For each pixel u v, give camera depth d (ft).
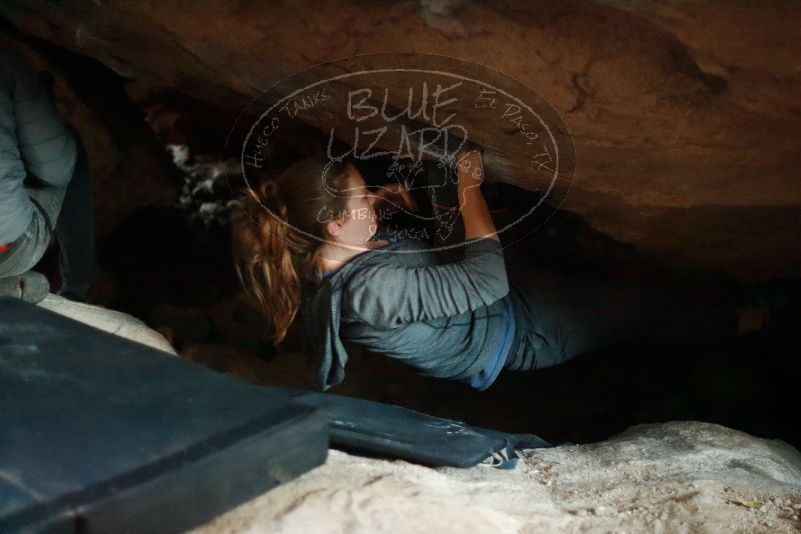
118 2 9.09
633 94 7.59
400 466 7.00
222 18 8.39
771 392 13.62
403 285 8.97
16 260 9.95
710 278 12.20
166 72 11.49
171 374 5.97
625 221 10.59
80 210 11.12
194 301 16.47
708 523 6.67
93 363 6.07
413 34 7.64
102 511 4.57
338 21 7.84
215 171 16.37
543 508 6.75
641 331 11.16
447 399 14.85
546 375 15.19
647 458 8.41
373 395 14.82
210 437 5.17
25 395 5.60
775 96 7.15
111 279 15.92
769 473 8.19
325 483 5.91
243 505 5.55
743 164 8.53
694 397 13.91
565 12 7.00
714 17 6.34
